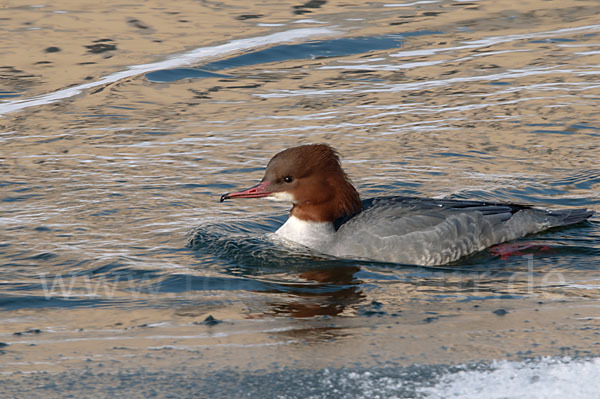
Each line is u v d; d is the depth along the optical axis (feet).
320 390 21.09
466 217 37.78
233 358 23.71
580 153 49.24
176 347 24.99
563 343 24.20
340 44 68.54
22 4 77.30
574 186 45.03
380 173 46.73
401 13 76.84
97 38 69.15
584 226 40.55
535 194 44.06
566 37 69.82
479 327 26.22
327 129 53.11
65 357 24.30
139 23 72.95
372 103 57.41
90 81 60.95
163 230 39.24
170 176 46.24
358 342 24.89
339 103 57.52
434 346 24.22
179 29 71.61
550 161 48.32
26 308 29.94
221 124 54.08
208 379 22.11
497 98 57.67
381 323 27.14
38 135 52.01
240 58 65.41
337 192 38.40
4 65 63.10
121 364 23.49
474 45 68.33
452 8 78.43
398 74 62.54
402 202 38.99
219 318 28.48
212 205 42.88
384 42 69.15
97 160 48.32
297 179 38.01
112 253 36.09
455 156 49.01
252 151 49.78
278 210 42.96
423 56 66.23
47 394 21.40
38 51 66.13
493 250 37.76
